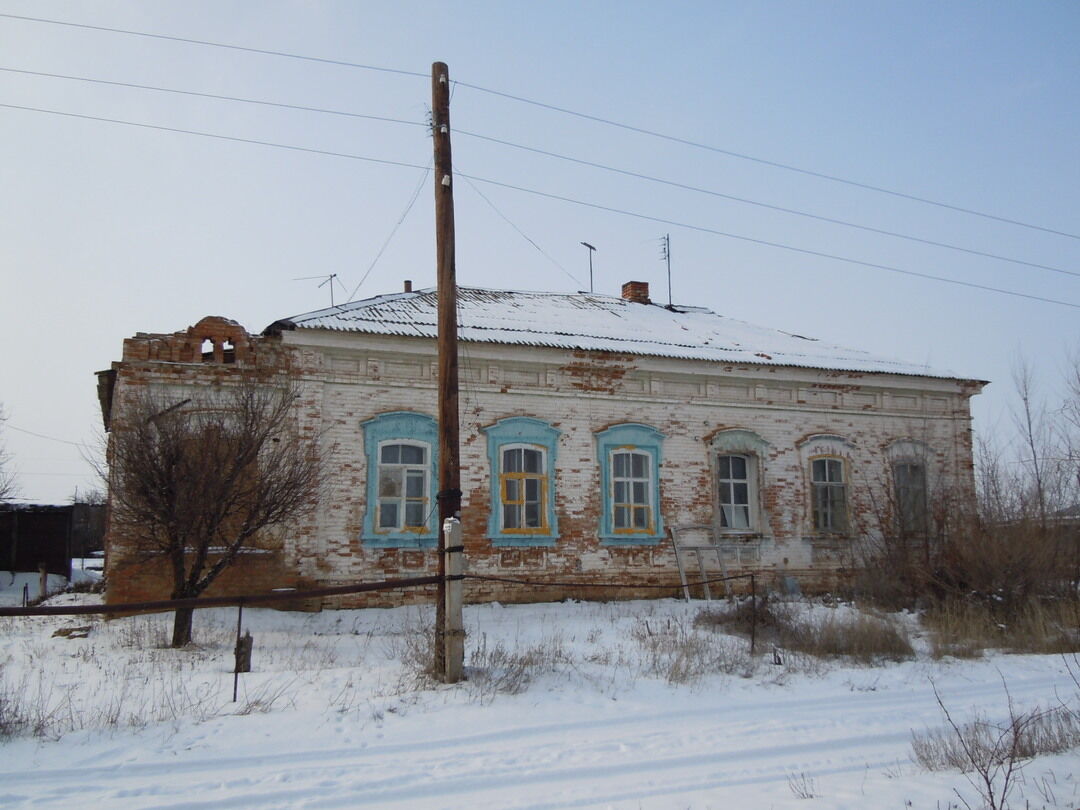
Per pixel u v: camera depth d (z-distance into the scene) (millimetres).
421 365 18766
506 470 19375
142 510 13250
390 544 17922
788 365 22188
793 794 7137
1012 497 18531
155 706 9266
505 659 11938
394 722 9094
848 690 11594
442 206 12016
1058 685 12062
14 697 9258
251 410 14156
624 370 20719
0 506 28734
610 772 7754
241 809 6555
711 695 11039
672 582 20547
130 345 16594
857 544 22469
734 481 22016
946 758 8172
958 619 16281
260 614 16453
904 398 24172
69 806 6465
